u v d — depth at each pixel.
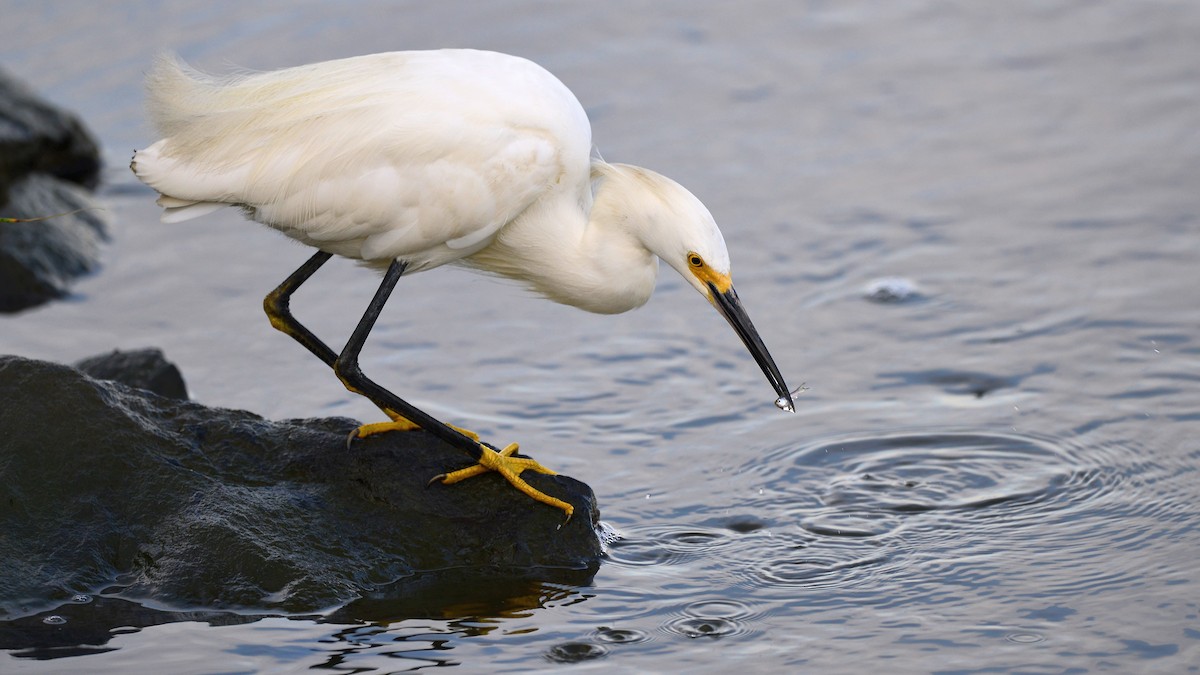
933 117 19.19
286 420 10.80
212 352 14.69
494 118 10.12
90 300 15.95
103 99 20.14
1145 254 15.58
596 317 15.25
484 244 10.71
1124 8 21.88
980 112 19.23
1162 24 21.27
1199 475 11.43
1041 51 20.77
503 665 8.95
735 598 9.83
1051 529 10.72
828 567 10.27
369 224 10.12
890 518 11.02
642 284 10.75
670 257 10.39
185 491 9.94
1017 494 11.30
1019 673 8.77
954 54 20.84
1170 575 9.93
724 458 12.21
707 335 14.73
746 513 11.20
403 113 9.98
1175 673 8.68
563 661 8.99
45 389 10.11
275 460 10.39
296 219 10.07
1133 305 14.55
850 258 16.03
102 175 18.89
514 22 21.72
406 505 10.13
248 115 9.98
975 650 9.05
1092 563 10.16
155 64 10.22
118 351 13.11
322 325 15.20
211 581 9.48
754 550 10.56
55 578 9.45
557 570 10.06
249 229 17.56
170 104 10.10
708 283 10.31
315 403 13.62
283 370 14.30
